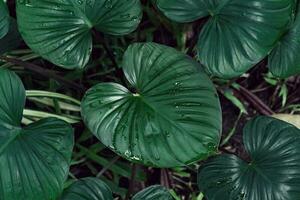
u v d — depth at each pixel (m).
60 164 1.02
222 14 1.07
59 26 1.06
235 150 1.34
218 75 1.08
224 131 1.35
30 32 1.05
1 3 1.05
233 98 1.34
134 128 1.01
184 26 1.34
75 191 1.05
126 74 1.05
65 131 1.03
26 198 1.01
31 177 1.01
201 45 1.08
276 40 1.06
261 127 1.09
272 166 1.07
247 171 1.08
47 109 1.30
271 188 1.06
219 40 1.07
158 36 1.38
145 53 1.05
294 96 1.38
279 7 1.05
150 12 1.35
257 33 1.06
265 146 1.08
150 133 1.01
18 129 1.03
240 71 1.07
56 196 1.02
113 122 1.02
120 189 1.28
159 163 1.01
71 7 1.06
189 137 1.00
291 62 1.12
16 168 1.01
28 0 1.04
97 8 1.07
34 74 1.31
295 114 1.35
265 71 1.37
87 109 1.03
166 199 1.06
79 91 1.29
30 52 1.30
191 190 1.31
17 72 1.30
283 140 1.08
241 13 1.06
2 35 1.07
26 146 1.02
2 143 1.02
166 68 1.04
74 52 1.08
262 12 1.06
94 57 1.34
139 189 1.30
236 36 1.06
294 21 1.11
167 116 1.01
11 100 1.02
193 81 1.03
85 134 1.29
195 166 1.30
